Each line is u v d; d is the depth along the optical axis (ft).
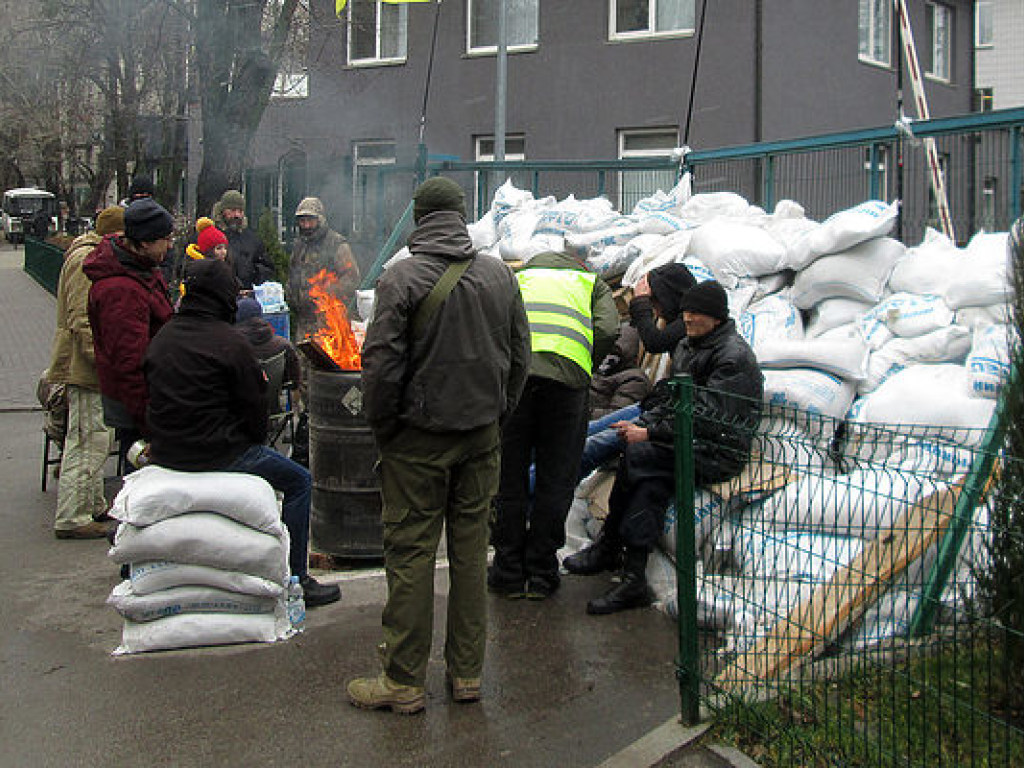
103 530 19.52
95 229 19.51
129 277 16.53
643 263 21.35
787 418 12.43
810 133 50.16
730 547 12.42
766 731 11.01
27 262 96.22
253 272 28.30
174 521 13.60
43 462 24.93
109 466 25.16
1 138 88.79
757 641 11.84
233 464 14.25
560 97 53.21
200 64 40.73
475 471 12.32
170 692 12.71
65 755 11.21
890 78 55.01
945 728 10.37
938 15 60.34
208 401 13.97
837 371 15.81
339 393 16.90
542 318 15.28
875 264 17.76
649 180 31.83
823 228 18.10
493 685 12.87
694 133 49.65
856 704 11.00
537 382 15.01
